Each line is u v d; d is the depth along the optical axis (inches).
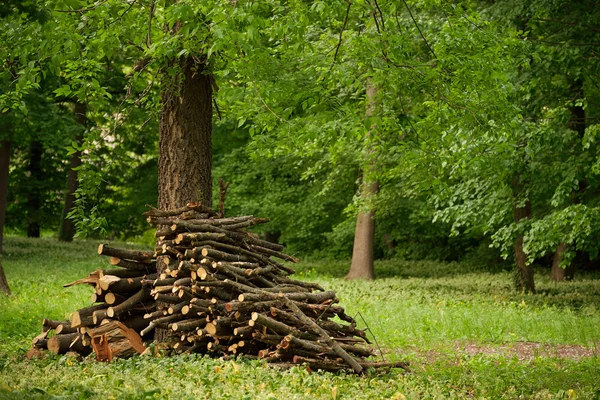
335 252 1411.2
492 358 442.0
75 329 395.2
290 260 417.7
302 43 384.2
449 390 330.3
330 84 398.9
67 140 991.6
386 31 415.8
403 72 409.4
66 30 393.7
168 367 337.1
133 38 455.8
